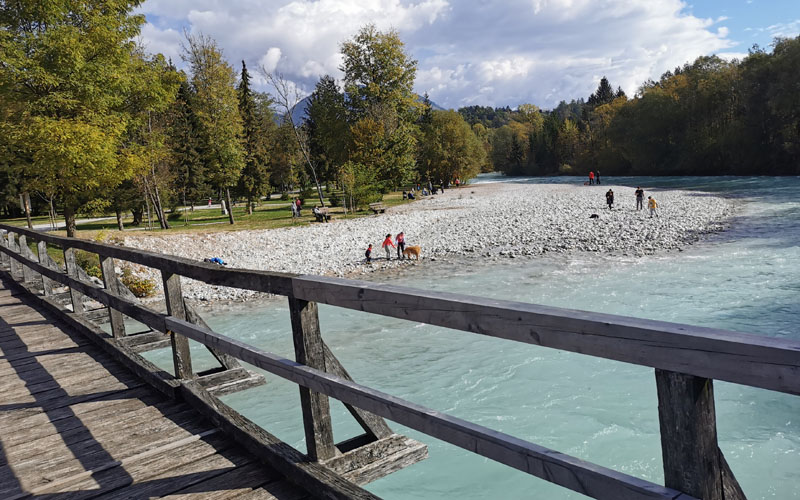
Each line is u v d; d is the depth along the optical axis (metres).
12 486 3.08
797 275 15.09
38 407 4.34
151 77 24.06
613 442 6.84
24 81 20.25
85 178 22.30
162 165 37.94
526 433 7.21
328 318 13.79
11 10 20.88
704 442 1.25
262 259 25.06
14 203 50.00
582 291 14.98
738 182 53.31
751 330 10.73
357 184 45.19
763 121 60.41
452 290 16.53
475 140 81.75
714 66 71.81
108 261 5.77
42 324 7.30
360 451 2.88
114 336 5.75
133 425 3.81
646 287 14.91
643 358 1.30
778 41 58.88
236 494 2.74
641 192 34.31
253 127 50.31
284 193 72.69
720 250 19.81
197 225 39.38
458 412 7.95
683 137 73.12
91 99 21.36
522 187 70.31
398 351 10.91
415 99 54.53
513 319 1.61
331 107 55.03
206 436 3.50
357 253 25.27
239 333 13.28
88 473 3.14
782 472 6.05
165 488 2.88
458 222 34.03
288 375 2.76
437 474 6.40
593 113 104.88
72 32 20.45
